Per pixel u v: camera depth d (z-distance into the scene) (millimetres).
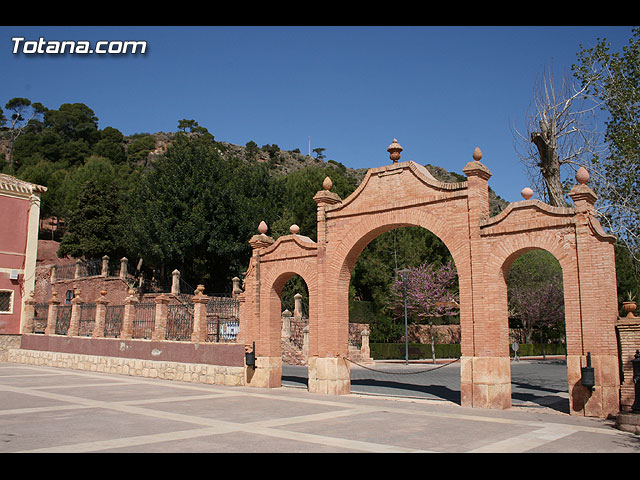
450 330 50969
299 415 13023
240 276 45594
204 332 22297
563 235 13758
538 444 9758
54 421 11828
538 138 21062
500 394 14406
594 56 22375
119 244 51281
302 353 33469
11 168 87875
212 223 44094
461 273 15406
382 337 45469
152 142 126750
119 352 25125
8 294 32719
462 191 15617
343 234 18219
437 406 14875
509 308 51312
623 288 33031
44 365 29359
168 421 11938
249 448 9133
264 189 52031
